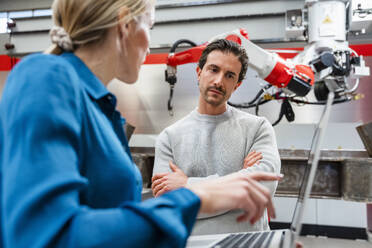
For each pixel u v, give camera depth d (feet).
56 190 0.98
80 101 1.37
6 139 1.08
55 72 1.23
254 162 3.64
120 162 1.54
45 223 0.94
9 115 1.10
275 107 9.53
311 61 5.24
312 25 6.01
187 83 9.77
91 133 1.46
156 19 7.69
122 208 1.06
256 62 4.80
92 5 1.59
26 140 1.03
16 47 8.21
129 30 1.75
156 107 9.91
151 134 9.90
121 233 0.97
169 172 3.92
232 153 3.84
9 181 0.98
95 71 1.73
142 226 1.00
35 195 0.94
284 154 6.14
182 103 9.79
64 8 1.63
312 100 9.53
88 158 1.44
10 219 0.94
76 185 1.07
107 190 1.48
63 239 0.95
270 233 2.25
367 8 5.91
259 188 1.36
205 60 3.92
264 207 1.33
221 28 7.41
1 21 8.57
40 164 1.00
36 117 1.06
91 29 1.60
